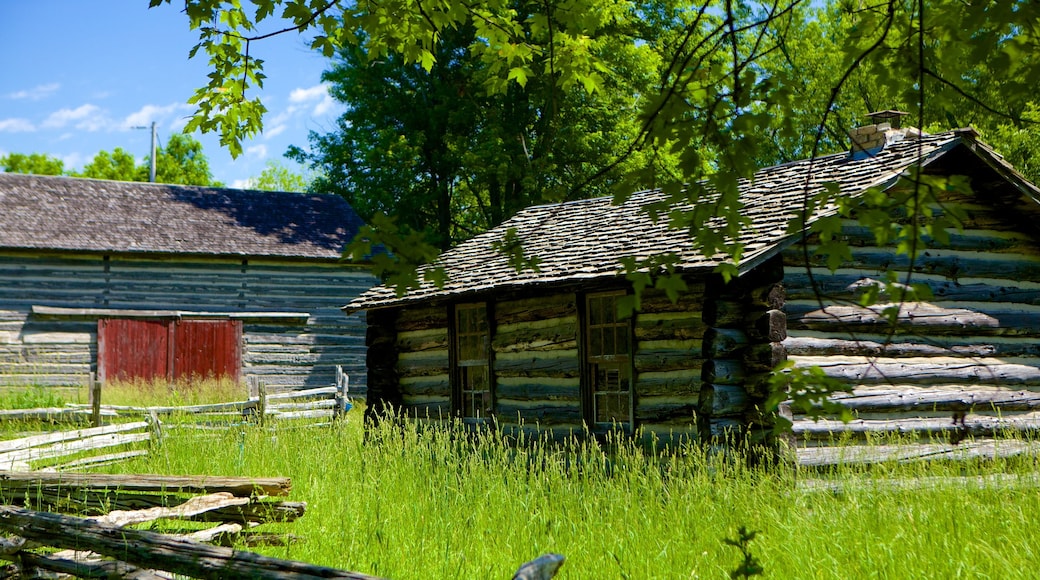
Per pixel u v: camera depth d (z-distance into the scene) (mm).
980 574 6008
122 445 12586
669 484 8820
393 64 33438
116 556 5098
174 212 27969
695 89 3666
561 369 12094
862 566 6297
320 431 14203
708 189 3926
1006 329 11414
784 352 9867
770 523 7520
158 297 26094
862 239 10656
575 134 29703
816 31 25297
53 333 24828
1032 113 25969
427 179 35188
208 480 6492
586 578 6617
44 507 6543
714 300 10008
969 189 3559
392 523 8133
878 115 12562
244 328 26922
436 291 13430
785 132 3635
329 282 28031
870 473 8742
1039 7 3135
